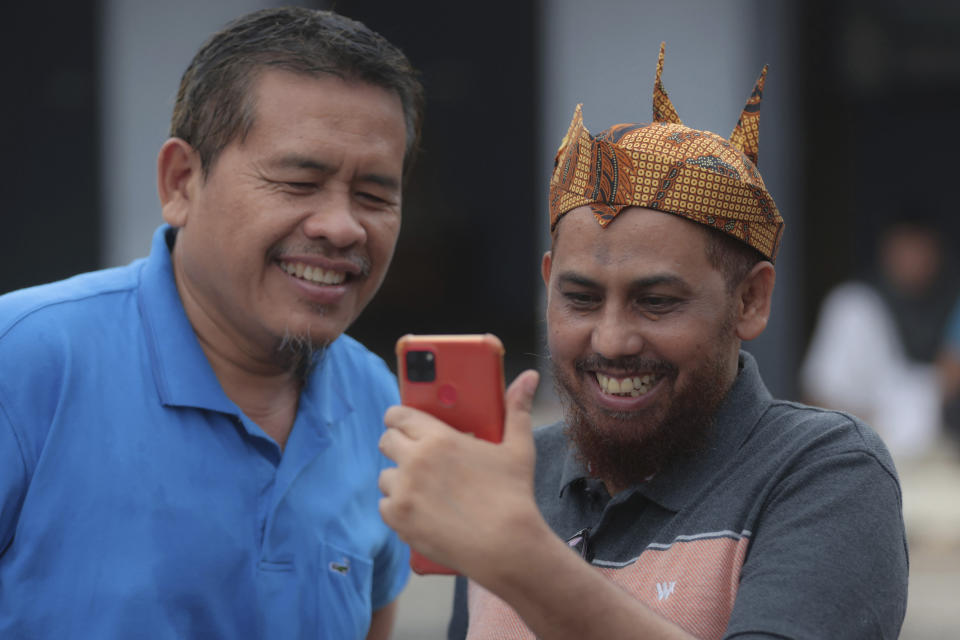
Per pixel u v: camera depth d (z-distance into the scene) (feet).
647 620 7.52
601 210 8.93
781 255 38.63
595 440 9.43
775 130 37.52
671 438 9.23
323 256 9.90
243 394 10.71
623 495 9.45
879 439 9.20
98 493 9.74
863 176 49.08
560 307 9.31
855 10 44.93
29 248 44.65
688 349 8.95
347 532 11.00
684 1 35.50
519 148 69.51
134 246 37.60
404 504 7.39
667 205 8.80
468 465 7.38
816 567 8.29
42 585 9.58
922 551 33.88
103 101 37.29
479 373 7.88
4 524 9.62
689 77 35.65
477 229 71.36
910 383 32.17
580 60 36.11
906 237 33.53
